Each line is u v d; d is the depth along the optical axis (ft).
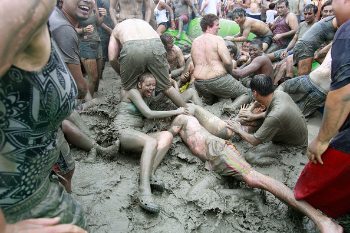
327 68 11.71
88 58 14.01
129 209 7.95
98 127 11.06
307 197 6.84
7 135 2.95
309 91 12.12
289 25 20.88
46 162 3.44
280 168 9.60
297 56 14.33
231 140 10.85
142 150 9.23
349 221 6.74
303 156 9.98
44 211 3.48
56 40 8.59
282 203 8.22
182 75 15.56
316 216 6.77
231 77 13.38
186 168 9.39
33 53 2.79
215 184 8.66
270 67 14.78
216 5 30.53
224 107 12.68
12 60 2.51
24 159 3.15
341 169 5.99
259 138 9.55
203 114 10.79
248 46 17.38
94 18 14.49
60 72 3.25
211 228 7.53
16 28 2.36
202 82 13.37
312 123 12.35
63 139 6.25
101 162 9.63
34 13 2.44
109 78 17.40
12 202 3.23
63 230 3.17
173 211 7.89
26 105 2.92
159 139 9.54
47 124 3.20
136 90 10.61
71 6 8.86
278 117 9.18
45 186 3.57
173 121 10.36
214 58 13.21
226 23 24.03
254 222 7.69
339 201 6.43
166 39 15.26
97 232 7.23
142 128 10.72
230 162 8.52
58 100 3.20
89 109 11.85
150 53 10.36
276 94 9.58
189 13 25.16
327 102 5.47
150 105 12.53
